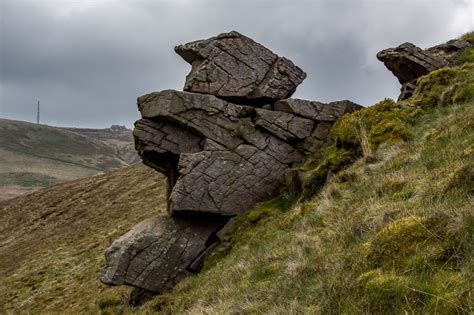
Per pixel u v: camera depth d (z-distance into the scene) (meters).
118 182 70.69
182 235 19.66
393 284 5.83
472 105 13.42
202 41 21.25
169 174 21.61
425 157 11.08
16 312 32.03
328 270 7.91
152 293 19.64
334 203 12.70
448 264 5.78
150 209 48.81
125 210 53.12
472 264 5.43
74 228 54.31
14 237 60.62
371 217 8.70
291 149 20.38
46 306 31.58
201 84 20.72
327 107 21.08
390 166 12.33
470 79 16.52
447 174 8.66
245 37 21.77
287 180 18.94
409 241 6.54
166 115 19.59
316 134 20.53
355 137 16.89
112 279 18.67
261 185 19.67
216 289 12.30
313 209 13.95
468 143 9.93
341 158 16.56
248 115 20.72
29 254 49.53
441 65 21.72
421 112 16.45
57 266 40.16
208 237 19.78
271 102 21.67
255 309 8.47
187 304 13.46
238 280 11.81
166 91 19.92
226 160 19.58
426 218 6.75
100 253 39.81
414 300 5.43
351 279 6.75
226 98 21.16
